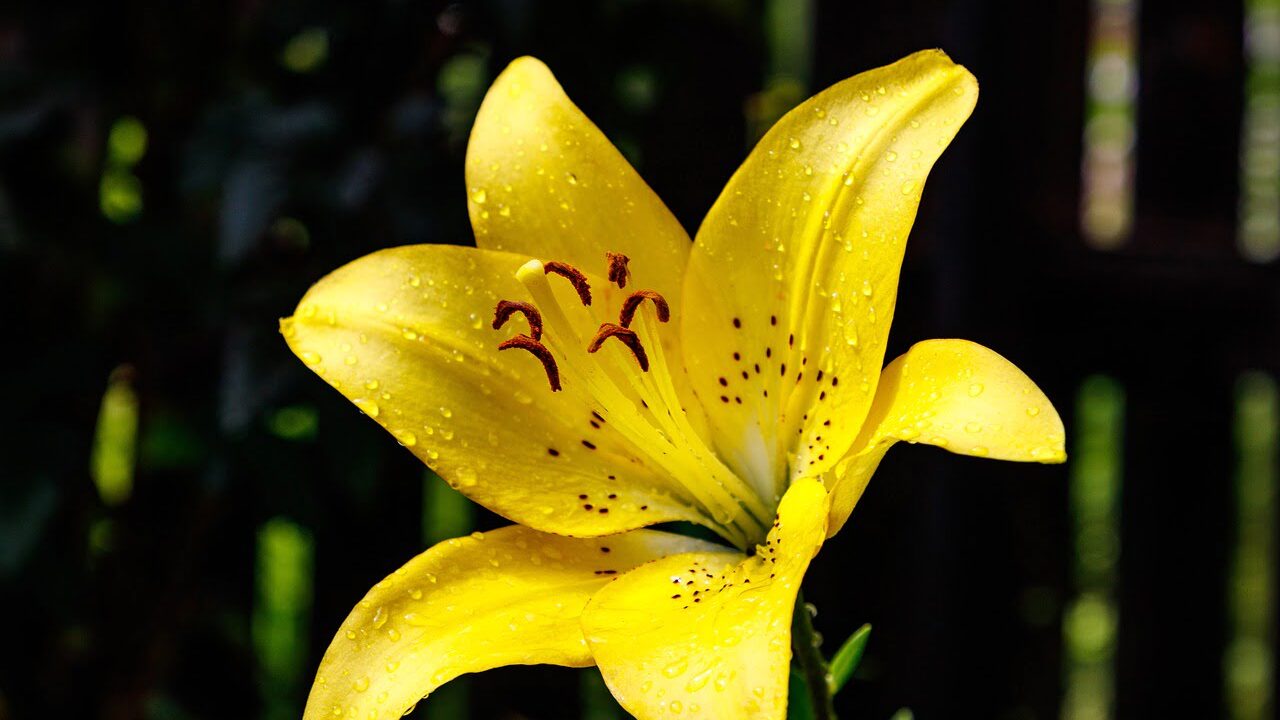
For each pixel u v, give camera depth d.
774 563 0.71
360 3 0.95
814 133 0.74
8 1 0.97
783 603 0.69
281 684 1.16
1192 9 1.05
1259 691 1.42
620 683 0.68
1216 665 1.12
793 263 0.74
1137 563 1.11
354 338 0.74
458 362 0.74
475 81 0.99
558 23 0.97
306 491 0.94
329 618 1.02
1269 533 1.22
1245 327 1.06
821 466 0.73
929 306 0.99
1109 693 1.16
